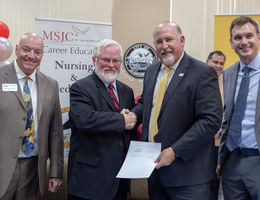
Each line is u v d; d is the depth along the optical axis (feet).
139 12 16.30
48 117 6.66
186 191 5.64
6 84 6.19
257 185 5.73
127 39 16.29
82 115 5.98
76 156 6.29
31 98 6.48
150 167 5.35
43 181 6.54
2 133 6.05
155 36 5.89
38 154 6.43
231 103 6.30
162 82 5.97
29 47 6.24
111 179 6.03
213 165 5.98
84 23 9.63
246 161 5.89
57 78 9.48
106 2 15.71
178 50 5.77
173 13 15.49
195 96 5.53
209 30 15.03
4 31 11.07
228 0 14.93
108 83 6.61
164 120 5.63
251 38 5.90
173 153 5.25
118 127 5.89
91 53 9.77
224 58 10.18
